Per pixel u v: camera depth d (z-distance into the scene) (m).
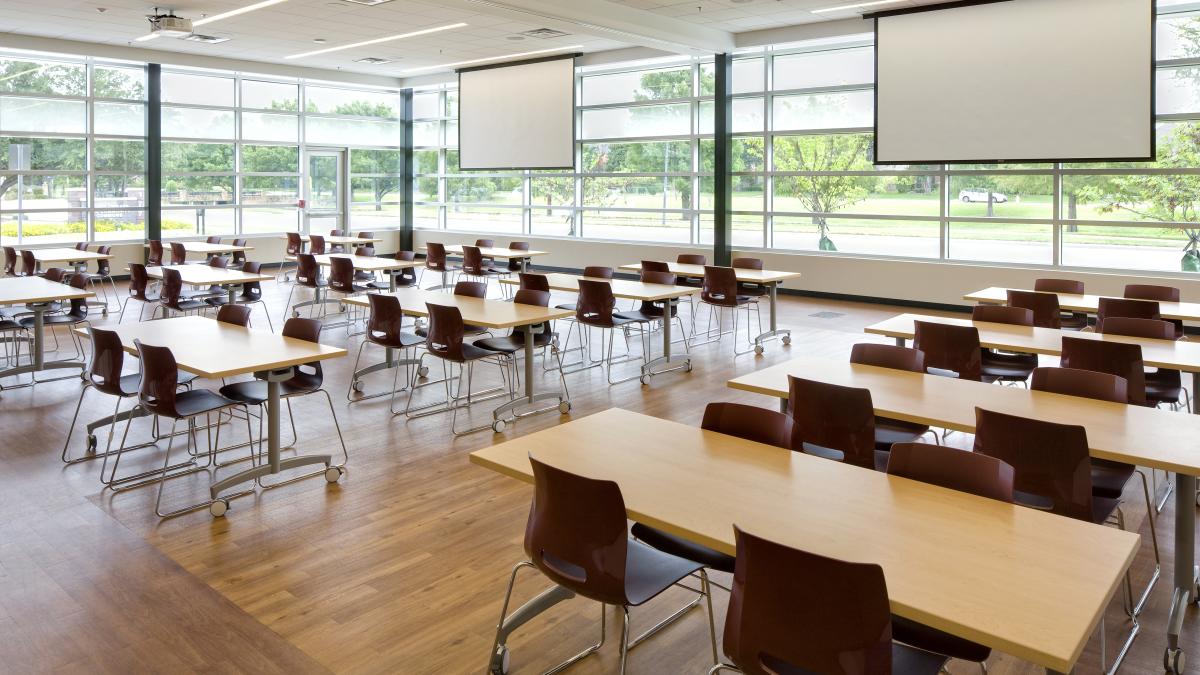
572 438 3.31
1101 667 3.08
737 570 2.26
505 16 10.25
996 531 2.45
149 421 6.03
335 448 5.53
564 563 2.85
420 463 5.25
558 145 14.30
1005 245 10.95
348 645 3.20
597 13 10.00
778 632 2.15
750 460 3.07
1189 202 9.62
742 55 12.98
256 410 6.34
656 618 3.43
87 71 13.30
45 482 4.85
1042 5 9.70
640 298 7.32
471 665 3.08
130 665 3.05
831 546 2.35
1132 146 9.34
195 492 4.73
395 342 6.51
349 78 16.30
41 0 9.86
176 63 13.77
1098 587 2.11
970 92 10.27
